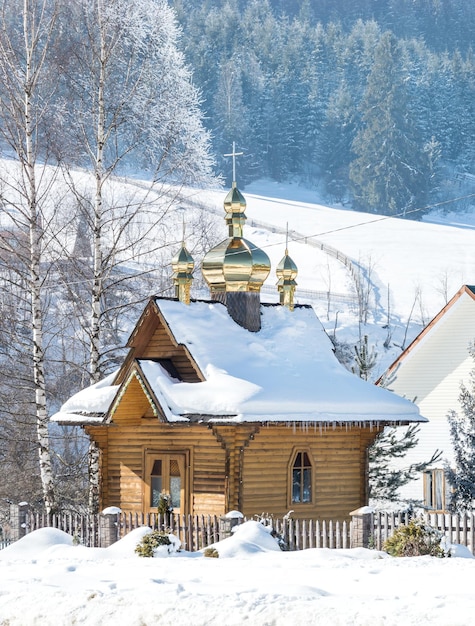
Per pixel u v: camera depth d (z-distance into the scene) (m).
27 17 53.00
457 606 22.95
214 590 25.88
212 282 50.59
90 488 52.12
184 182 57.78
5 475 63.88
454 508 56.75
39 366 50.47
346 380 48.97
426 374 70.19
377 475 56.38
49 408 77.38
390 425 48.78
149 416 47.53
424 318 138.88
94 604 24.62
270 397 44.81
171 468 46.66
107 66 52.78
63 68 53.19
